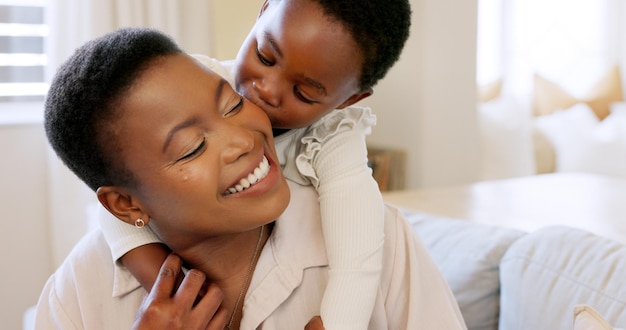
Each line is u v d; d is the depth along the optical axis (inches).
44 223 110.7
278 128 39.3
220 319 36.9
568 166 165.8
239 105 34.7
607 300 46.1
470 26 129.1
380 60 38.8
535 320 50.1
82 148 34.3
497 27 156.6
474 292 57.5
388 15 38.1
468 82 130.8
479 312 57.3
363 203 38.1
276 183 34.7
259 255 39.6
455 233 63.7
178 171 33.0
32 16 109.6
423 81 124.4
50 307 40.6
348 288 36.7
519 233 60.1
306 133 40.7
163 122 32.6
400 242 41.4
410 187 128.9
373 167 123.5
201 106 33.1
